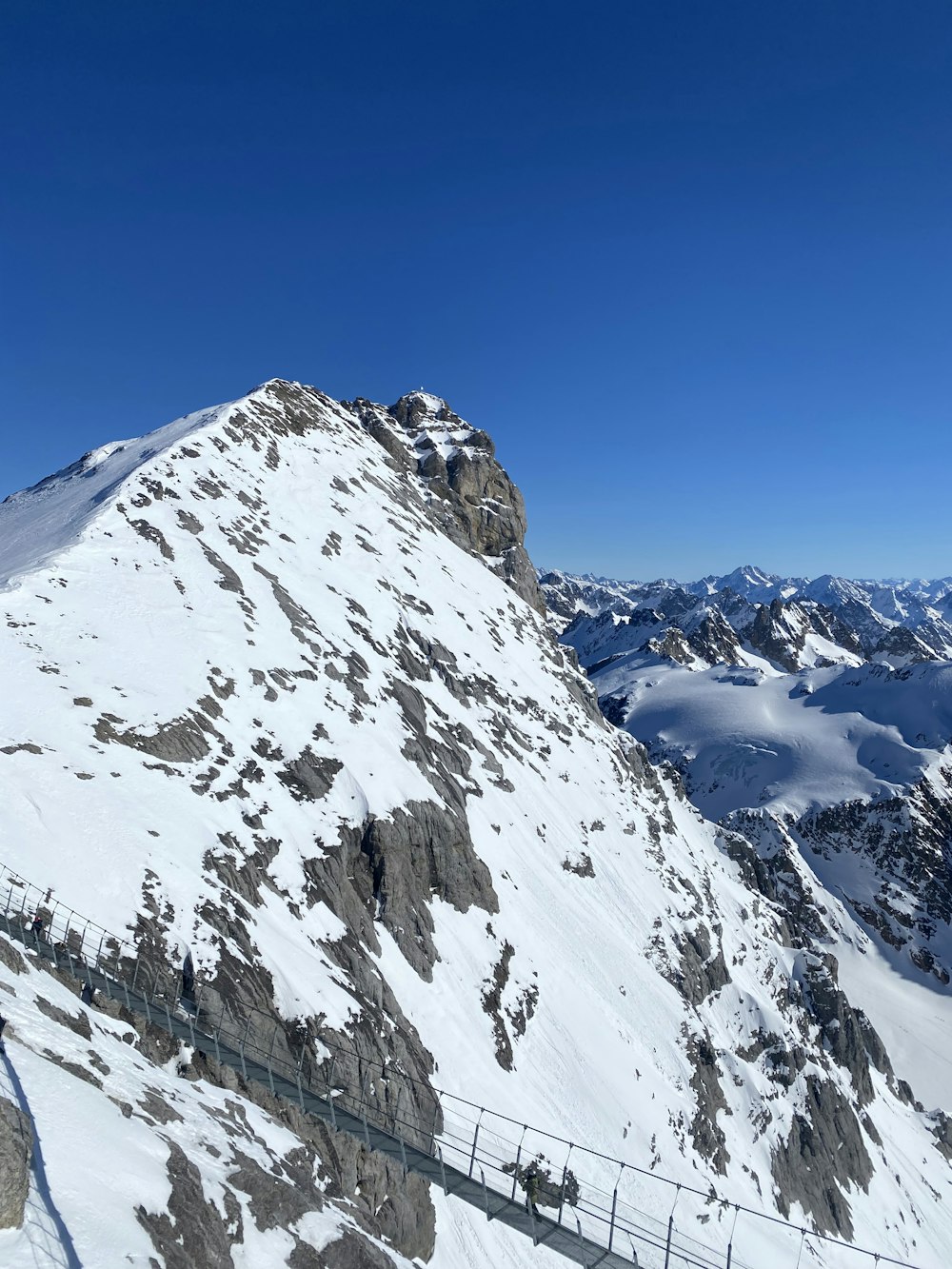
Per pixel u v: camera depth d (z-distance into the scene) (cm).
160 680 4825
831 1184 7469
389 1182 3234
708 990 7988
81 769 3775
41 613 4750
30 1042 1827
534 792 8019
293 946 3891
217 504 7525
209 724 4819
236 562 6819
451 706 7919
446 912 5566
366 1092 3525
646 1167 5184
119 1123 1736
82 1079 1838
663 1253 4597
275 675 5703
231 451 8850
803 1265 5931
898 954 17700
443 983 5031
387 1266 2067
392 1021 4203
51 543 6053
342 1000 3797
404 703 6988
